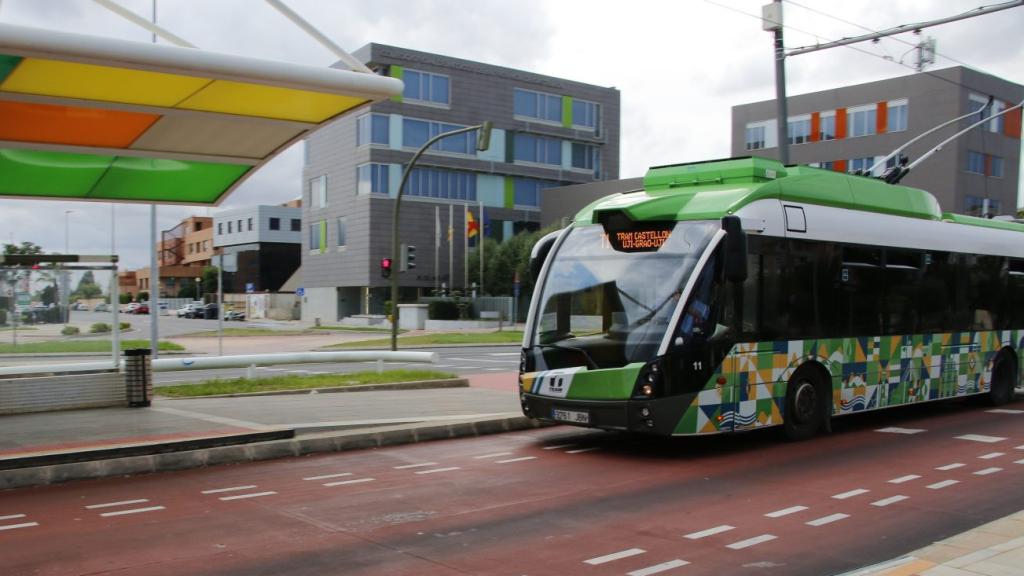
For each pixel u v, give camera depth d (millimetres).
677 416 9984
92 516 7512
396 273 23500
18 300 13039
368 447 11344
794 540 6820
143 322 72562
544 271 11492
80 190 14594
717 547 6605
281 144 12734
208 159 13141
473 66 64938
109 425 11406
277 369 27375
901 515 7652
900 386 13102
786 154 18766
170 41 9812
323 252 67312
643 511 7777
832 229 12039
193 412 13141
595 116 71312
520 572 5941
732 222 9906
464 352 36625
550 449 11305
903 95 54344
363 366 28438
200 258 115688
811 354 11594
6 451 9297
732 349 10531
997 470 9703
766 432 12484
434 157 63188
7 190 14258
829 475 9438
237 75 9617
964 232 14695
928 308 13727
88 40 8773
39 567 5969
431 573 5902
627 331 10320
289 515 7578
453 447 11484
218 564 6070
